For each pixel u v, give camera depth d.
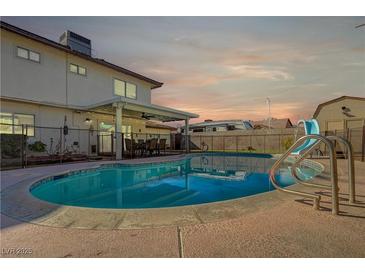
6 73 10.59
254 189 6.85
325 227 2.66
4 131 10.56
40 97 11.91
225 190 6.81
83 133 14.22
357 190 4.43
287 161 13.07
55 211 3.38
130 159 12.34
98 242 2.39
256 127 34.84
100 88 15.27
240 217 3.05
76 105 13.65
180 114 16.86
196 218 3.04
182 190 6.78
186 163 13.57
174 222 2.90
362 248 2.17
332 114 17.11
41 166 9.08
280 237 2.42
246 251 2.16
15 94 10.90
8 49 10.67
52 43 12.05
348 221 2.85
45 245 2.34
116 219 3.04
